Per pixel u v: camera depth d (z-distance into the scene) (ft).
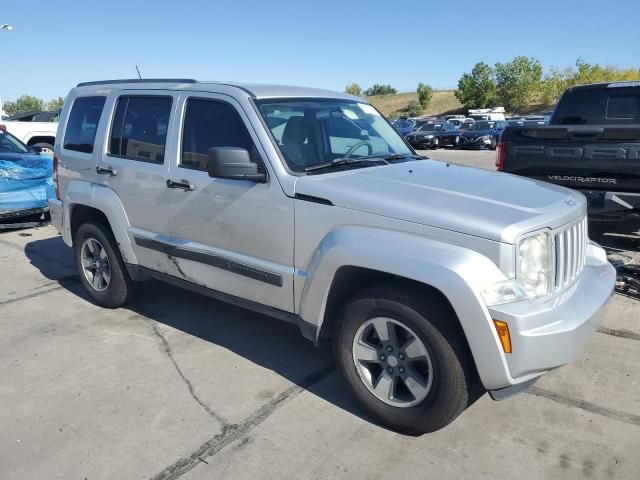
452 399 9.74
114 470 9.68
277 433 10.65
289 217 11.48
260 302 12.55
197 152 13.46
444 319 9.60
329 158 12.80
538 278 9.65
